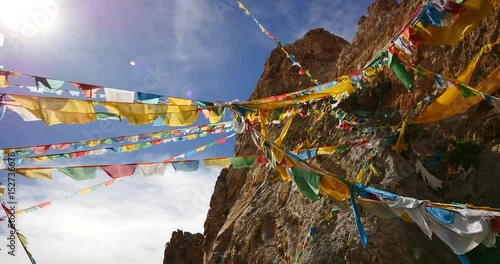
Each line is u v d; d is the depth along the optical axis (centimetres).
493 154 1462
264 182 2597
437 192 1453
